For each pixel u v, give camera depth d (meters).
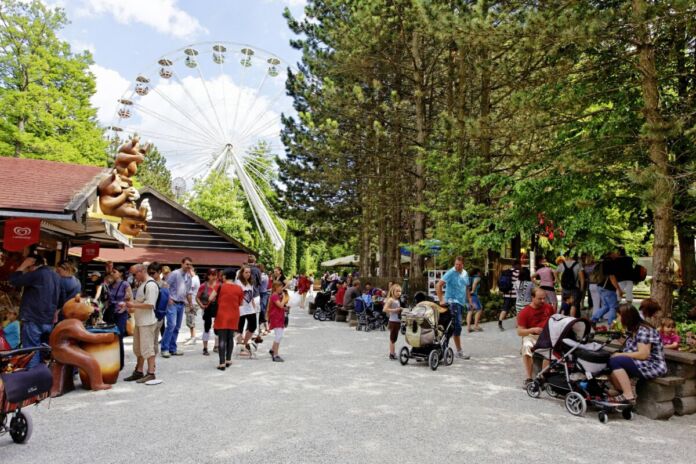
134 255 25.78
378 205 25.06
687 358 6.72
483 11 10.58
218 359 10.13
